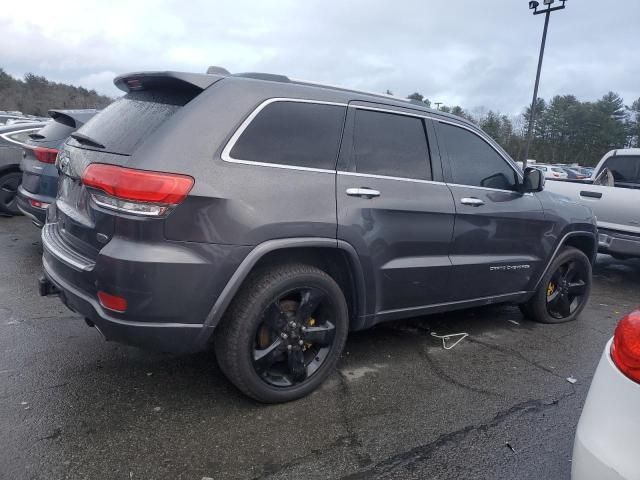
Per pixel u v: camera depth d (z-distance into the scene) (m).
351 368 3.65
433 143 3.75
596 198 6.70
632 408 1.76
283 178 2.88
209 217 2.61
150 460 2.48
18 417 2.75
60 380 3.17
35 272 5.30
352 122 3.30
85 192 2.86
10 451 2.47
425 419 3.01
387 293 3.46
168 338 2.67
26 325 3.96
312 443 2.71
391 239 3.37
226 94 2.84
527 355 4.09
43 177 5.38
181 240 2.56
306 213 2.91
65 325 4.00
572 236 4.82
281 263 3.01
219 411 2.95
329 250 3.13
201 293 2.64
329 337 3.20
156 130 2.69
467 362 3.88
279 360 3.08
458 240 3.81
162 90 3.08
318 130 3.12
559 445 2.81
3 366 3.30
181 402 3.02
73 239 2.96
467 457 2.67
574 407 3.25
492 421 3.03
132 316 2.58
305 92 3.12
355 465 2.55
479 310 5.20
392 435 2.83
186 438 2.67
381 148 3.43
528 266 4.44
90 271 2.64
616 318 5.31
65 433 2.65
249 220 2.71
